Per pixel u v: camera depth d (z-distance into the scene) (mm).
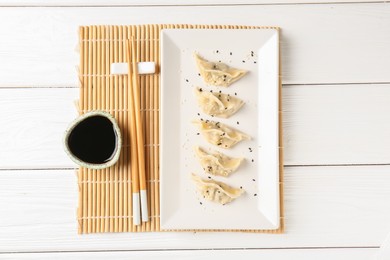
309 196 714
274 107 697
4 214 704
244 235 710
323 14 721
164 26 714
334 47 724
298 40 724
